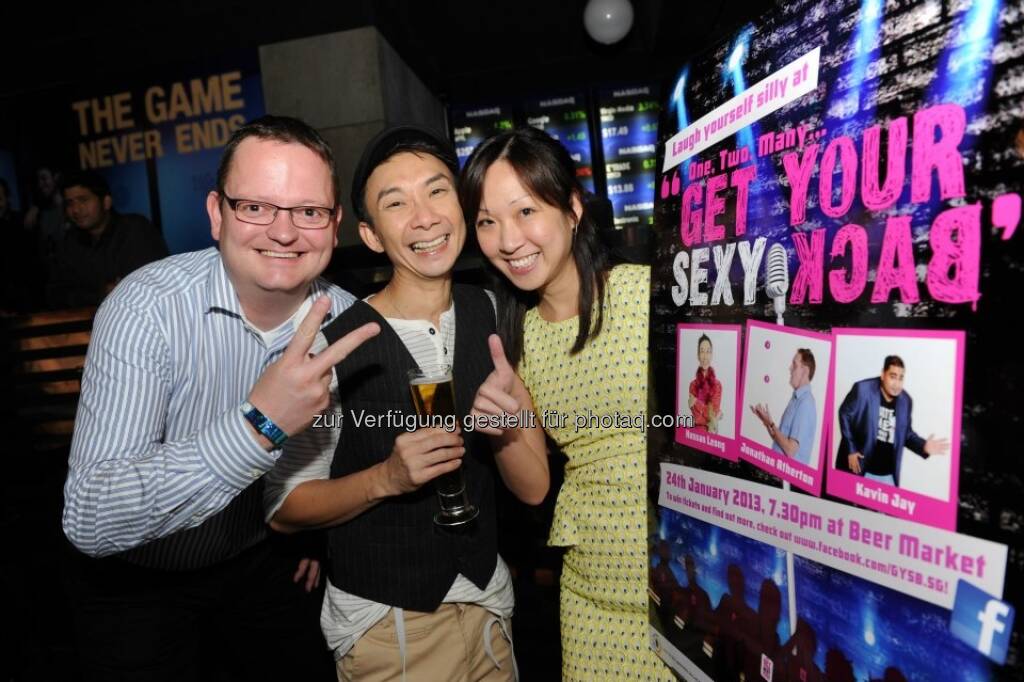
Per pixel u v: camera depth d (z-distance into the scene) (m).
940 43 0.67
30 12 4.18
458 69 5.38
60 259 4.34
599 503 1.30
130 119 4.27
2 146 4.34
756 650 0.92
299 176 1.14
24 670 2.32
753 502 0.93
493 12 4.91
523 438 1.33
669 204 1.13
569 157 1.30
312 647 1.73
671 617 1.12
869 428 0.75
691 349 1.07
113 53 4.21
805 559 0.84
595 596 1.30
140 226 4.27
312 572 1.77
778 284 0.89
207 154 4.23
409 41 4.66
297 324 1.38
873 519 0.74
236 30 4.05
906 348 0.70
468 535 1.33
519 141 1.25
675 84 1.12
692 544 1.06
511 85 5.41
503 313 1.43
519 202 1.25
